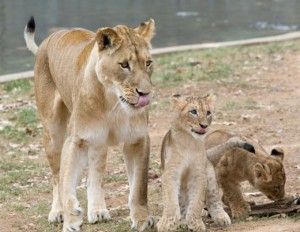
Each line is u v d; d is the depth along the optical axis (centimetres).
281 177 1198
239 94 2123
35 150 1736
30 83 2302
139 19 3341
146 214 1166
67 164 1155
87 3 3841
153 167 1543
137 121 1146
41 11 3600
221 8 3734
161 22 3316
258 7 3772
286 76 2306
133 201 1170
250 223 1135
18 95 2184
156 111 1962
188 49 2709
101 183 1235
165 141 1141
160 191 1391
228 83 2227
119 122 1144
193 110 1097
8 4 3841
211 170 1151
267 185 1191
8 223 1290
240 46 2761
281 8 3734
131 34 1111
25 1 3928
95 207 1229
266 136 1727
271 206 1191
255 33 3077
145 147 1168
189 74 2305
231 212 1193
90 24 3209
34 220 1296
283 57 2538
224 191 1195
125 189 1433
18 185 1508
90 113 1146
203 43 2873
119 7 3700
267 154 1231
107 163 1602
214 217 1139
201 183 1107
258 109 1964
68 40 1285
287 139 1697
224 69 2362
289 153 1567
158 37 3006
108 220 1228
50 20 3341
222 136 1252
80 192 1430
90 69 1142
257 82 2244
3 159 1672
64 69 1252
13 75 2359
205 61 2500
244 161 1198
